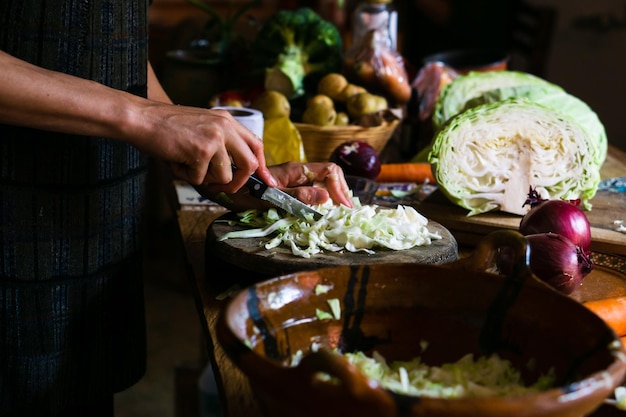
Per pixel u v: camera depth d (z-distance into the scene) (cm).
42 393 116
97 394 121
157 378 276
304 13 198
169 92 210
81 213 110
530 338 73
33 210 108
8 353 114
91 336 117
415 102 195
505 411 53
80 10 103
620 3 384
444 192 132
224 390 81
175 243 354
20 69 90
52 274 111
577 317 69
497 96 165
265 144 166
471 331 77
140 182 119
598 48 396
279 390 58
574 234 110
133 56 112
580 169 132
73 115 92
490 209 133
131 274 121
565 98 166
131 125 95
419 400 53
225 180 102
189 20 247
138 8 111
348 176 144
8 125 104
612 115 400
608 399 77
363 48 191
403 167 166
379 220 106
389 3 202
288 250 102
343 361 54
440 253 102
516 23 295
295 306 76
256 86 199
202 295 104
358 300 79
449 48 416
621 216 132
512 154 132
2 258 110
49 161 106
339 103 184
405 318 79
